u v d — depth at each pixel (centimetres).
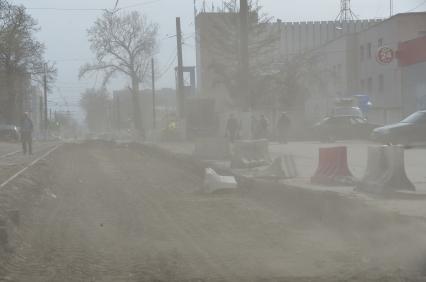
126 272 1002
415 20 6212
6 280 951
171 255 1122
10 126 7444
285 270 997
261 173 2302
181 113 6488
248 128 3612
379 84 6788
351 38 7550
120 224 1473
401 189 1631
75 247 1208
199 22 7081
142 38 10225
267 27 7156
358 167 2394
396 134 3506
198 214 1609
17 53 8156
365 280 922
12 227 1318
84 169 3130
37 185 2225
